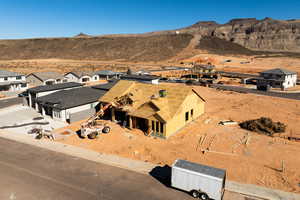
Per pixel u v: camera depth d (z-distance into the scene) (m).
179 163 16.94
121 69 107.44
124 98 30.72
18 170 19.33
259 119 29.78
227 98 46.91
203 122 31.45
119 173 19.00
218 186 14.81
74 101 35.22
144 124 28.73
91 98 37.12
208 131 27.97
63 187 16.98
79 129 29.56
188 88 30.08
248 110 37.44
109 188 16.89
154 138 26.03
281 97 47.44
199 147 23.61
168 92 30.38
